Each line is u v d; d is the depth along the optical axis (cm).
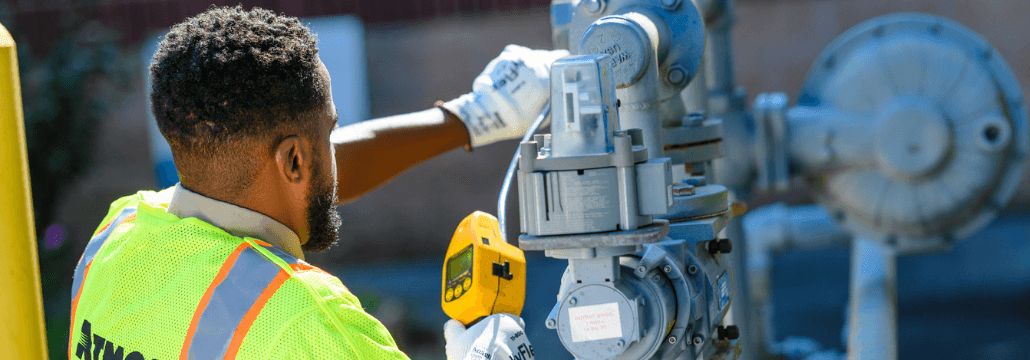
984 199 425
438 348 951
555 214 157
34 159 1079
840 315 980
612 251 165
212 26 162
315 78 169
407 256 1345
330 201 181
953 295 1029
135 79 1256
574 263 170
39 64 1112
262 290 151
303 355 147
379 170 250
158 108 162
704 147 229
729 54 390
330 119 177
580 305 170
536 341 916
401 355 161
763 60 1273
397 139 252
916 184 423
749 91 1284
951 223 432
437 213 1332
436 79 1293
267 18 168
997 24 1237
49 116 1066
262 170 165
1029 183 1300
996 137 412
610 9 211
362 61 1295
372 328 158
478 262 194
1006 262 1121
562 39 275
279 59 162
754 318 470
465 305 195
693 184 213
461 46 1284
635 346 174
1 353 138
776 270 1195
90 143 1147
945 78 414
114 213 201
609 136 157
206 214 165
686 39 208
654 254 178
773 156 410
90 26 1129
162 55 163
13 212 135
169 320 156
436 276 1223
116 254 170
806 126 418
